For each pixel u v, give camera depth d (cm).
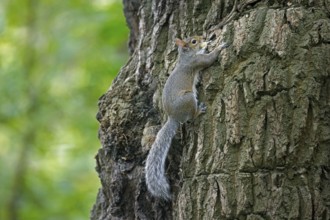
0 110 2359
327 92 890
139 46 1109
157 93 1038
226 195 881
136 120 1051
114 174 1058
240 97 898
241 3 970
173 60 1032
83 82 2297
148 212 1031
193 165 934
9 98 2359
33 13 2481
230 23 959
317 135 875
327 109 884
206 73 952
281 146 869
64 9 2395
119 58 2148
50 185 2322
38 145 2366
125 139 1048
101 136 1083
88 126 2303
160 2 1081
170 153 992
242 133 887
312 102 879
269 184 867
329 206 866
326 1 930
